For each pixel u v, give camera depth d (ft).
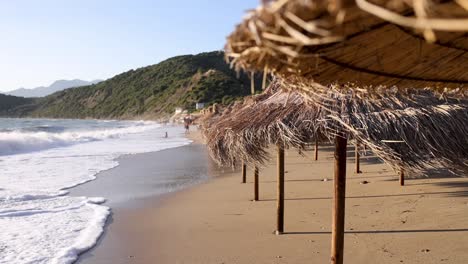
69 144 89.97
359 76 5.64
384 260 17.35
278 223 22.11
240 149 20.89
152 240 22.56
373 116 15.75
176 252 20.44
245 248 20.24
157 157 65.92
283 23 2.91
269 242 20.84
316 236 21.35
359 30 3.75
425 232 20.44
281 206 22.02
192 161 60.29
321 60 4.61
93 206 31.09
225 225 24.43
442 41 4.73
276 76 4.76
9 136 81.15
